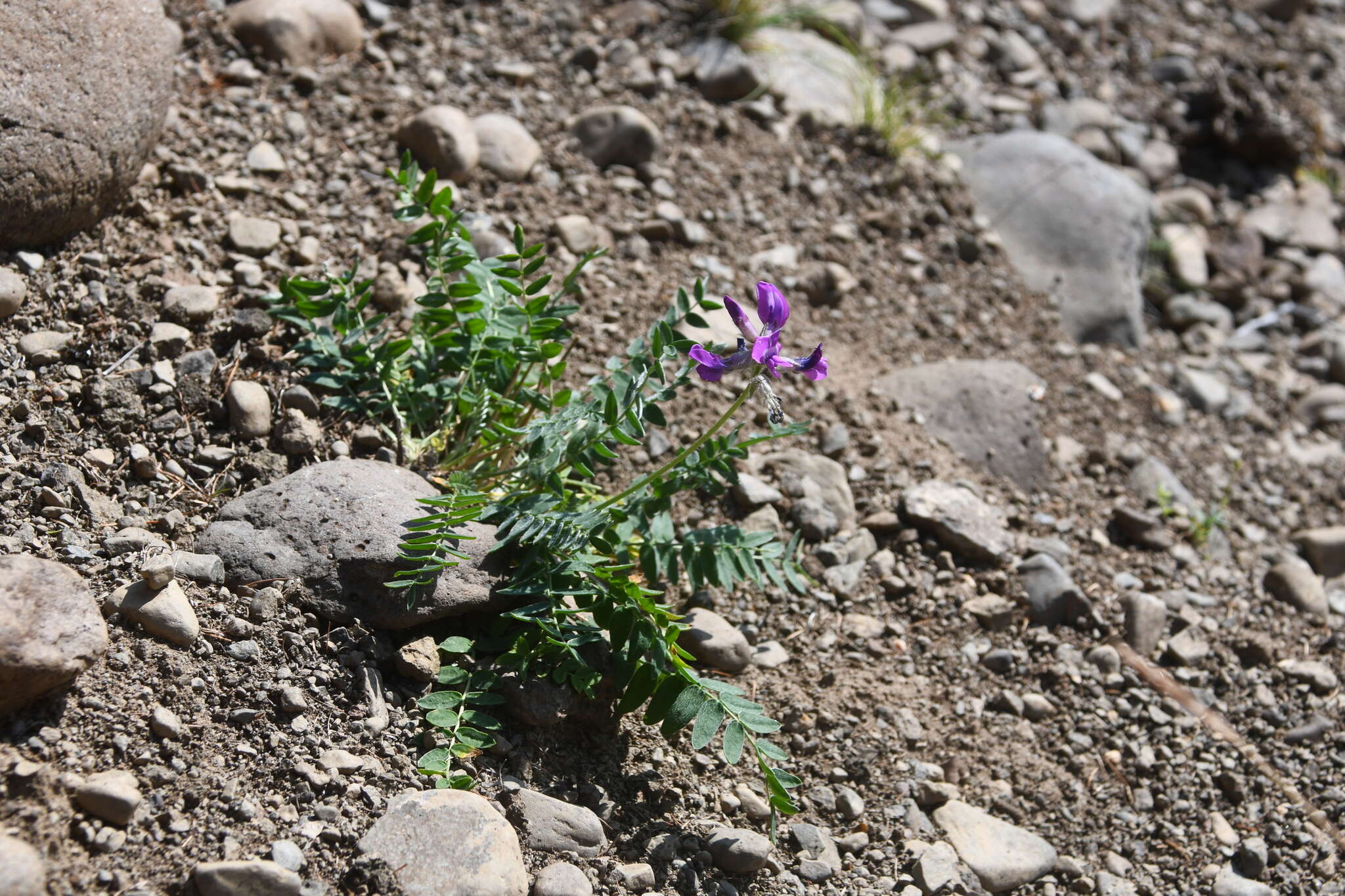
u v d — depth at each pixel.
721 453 1.31
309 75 1.46
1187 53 1.91
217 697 1.26
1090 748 1.35
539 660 1.29
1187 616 1.40
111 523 1.29
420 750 1.27
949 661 1.37
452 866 1.24
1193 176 1.77
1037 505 1.44
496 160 1.46
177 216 1.38
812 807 1.31
